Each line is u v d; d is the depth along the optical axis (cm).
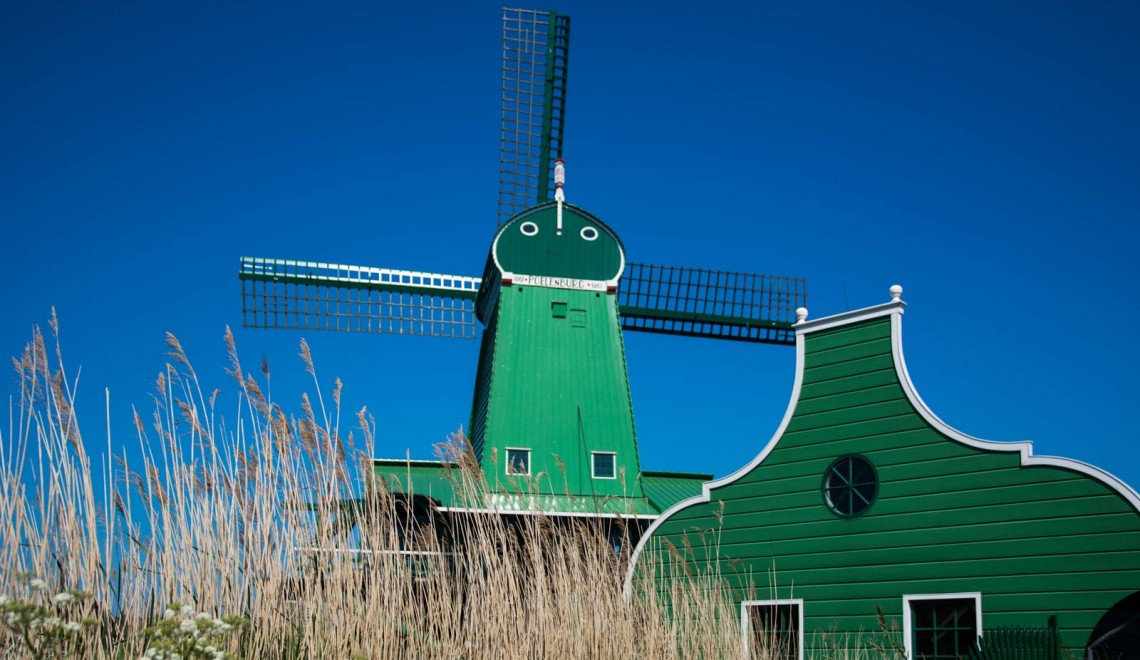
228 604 856
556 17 3234
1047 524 1395
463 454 1153
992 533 1445
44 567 738
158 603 818
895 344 1611
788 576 1644
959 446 1506
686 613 1377
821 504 1641
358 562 1002
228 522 864
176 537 834
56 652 704
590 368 2645
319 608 916
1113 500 1344
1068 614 1352
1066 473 1392
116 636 784
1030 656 1294
